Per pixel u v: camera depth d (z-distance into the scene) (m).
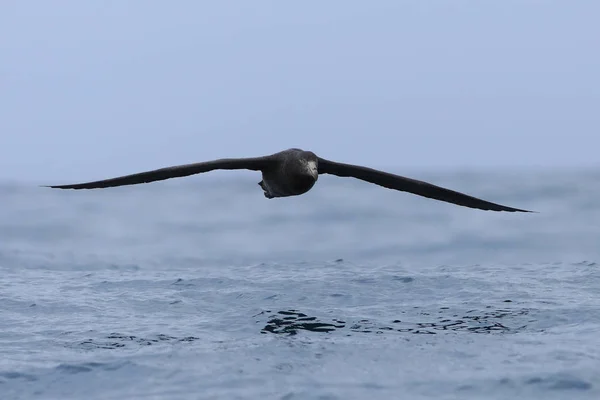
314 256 37.84
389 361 15.21
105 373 14.80
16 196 84.62
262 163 16.91
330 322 18.69
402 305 20.56
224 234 48.91
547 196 74.12
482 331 17.55
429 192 17.55
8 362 15.51
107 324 18.91
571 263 28.64
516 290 22.30
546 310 19.42
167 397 13.48
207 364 15.17
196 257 37.69
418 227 51.06
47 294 23.12
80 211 65.12
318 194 81.81
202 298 22.03
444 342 16.59
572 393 13.38
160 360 15.48
